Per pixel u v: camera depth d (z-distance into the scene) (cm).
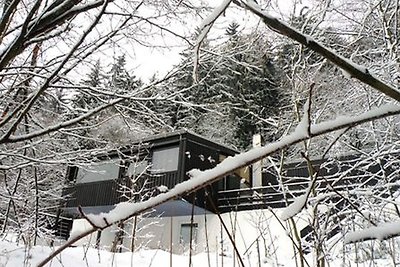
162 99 418
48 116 455
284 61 442
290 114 445
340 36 450
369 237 86
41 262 64
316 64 392
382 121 421
